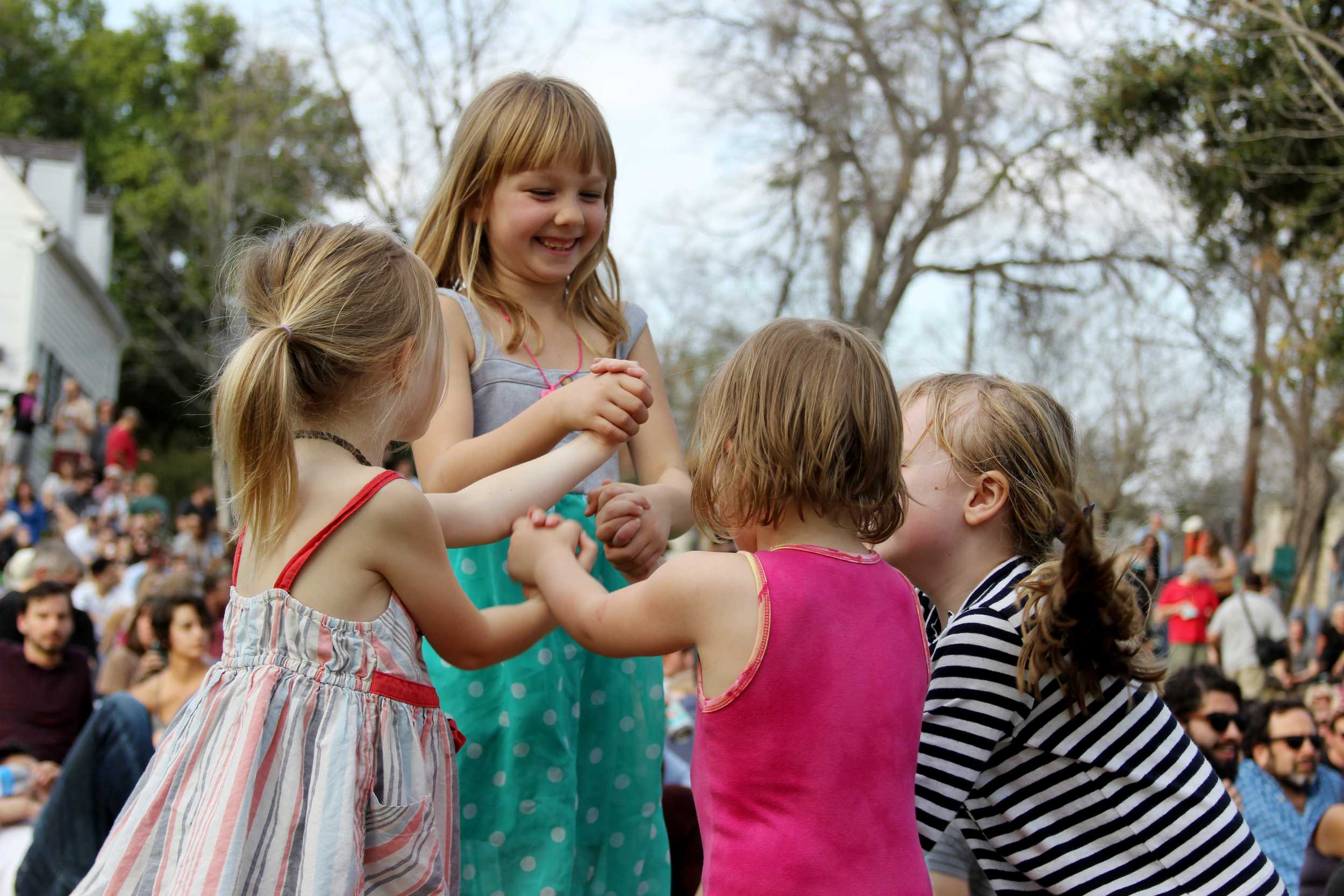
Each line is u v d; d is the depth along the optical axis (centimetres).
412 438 193
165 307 2880
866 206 1847
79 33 3328
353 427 183
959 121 1722
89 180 3055
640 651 180
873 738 167
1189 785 196
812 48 1753
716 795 169
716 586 172
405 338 183
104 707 360
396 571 176
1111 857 193
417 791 172
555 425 204
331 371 177
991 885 211
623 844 221
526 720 206
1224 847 195
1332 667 857
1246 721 426
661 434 245
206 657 457
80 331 2316
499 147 220
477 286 228
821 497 175
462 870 206
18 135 3062
